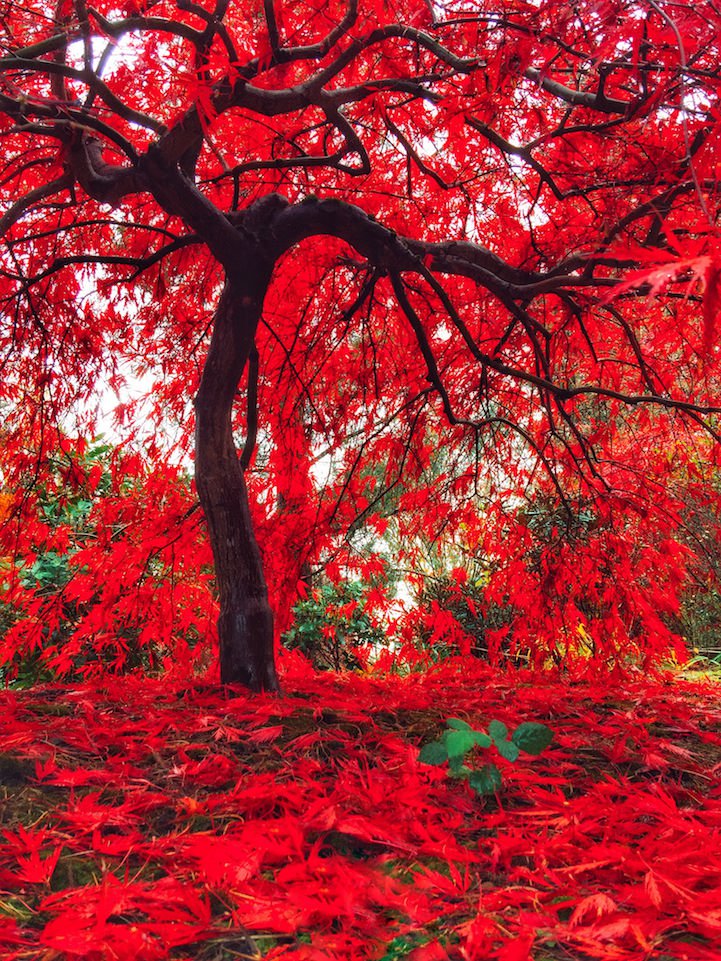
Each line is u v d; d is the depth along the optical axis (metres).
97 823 1.90
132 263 3.31
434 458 5.21
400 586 6.19
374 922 1.53
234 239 3.20
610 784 2.41
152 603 4.12
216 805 2.08
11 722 2.69
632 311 3.95
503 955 1.37
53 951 1.38
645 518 3.92
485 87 2.95
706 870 1.65
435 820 2.08
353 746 2.57
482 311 4.27
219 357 3.32
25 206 3.12
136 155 2.91
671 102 2.79
